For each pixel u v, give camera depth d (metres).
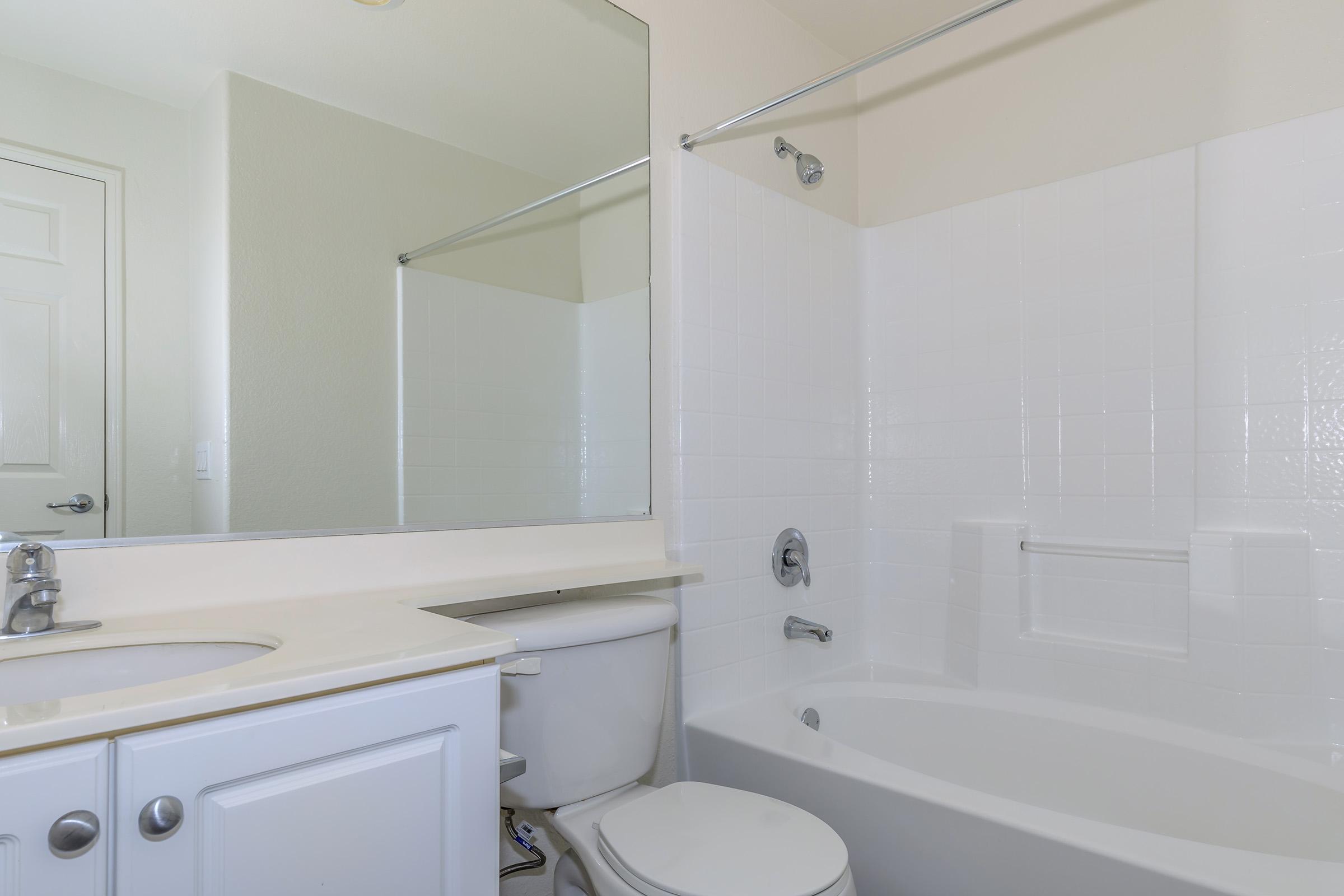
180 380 1.18
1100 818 1.73
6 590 0.98
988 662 2.12
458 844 0.89
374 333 1.40
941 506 2.32
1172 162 1.93
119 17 1.15
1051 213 2.13
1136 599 1.95
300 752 0.77
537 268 1.65
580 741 1.38
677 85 1.95
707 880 1.09
